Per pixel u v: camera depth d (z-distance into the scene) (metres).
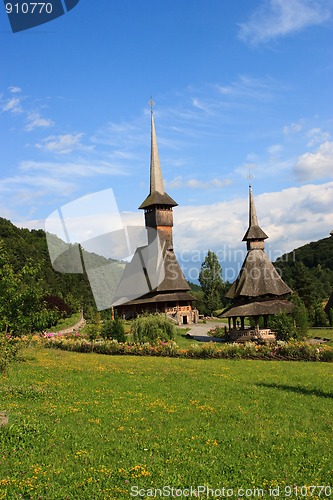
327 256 103.12
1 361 21.38
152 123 80.69
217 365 27.17
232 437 12.39
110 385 19.23
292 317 43.19
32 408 14.62
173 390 18.52
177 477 9.72
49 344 36.28
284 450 11.46
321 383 20.88
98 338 39.81
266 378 22.22
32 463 10.23
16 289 24.77
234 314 45.16
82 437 12.03
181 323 69.00
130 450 11.16
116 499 8.73
